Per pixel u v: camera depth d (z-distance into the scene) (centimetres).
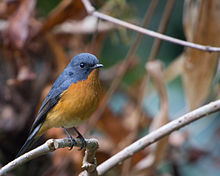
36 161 1125
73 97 871
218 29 945
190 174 1264
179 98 1340
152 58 1039
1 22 1112
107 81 1293
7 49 1082
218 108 705
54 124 905
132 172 1030
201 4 949
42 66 1194
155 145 991
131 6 1221
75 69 891
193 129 1251
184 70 980
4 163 1115
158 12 1366
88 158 712
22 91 1139
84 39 1194
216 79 1038
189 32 991
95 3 1224
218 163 1249
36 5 1267
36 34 1119
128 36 1220
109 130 1160
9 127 1117
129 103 1278
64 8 1084
